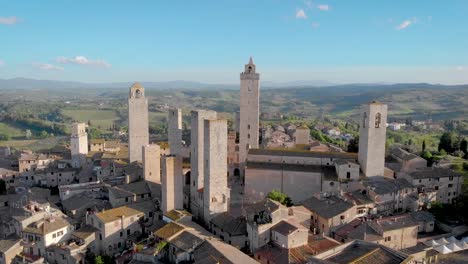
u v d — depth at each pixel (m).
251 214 114.50
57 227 122.44
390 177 160.00
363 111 156.38
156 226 122.50
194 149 138.12
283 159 167.50
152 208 133.88
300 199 158.00
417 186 148.38
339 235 118.44
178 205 132.88
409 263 74.25
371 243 85.25
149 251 108.12
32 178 191.50
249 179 161.00
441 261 108.12
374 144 152.62
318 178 155.38
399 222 117.44
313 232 127.81
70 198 152.38
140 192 145.38
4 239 124.56
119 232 122.69
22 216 127.94
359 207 130.62
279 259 99.56
